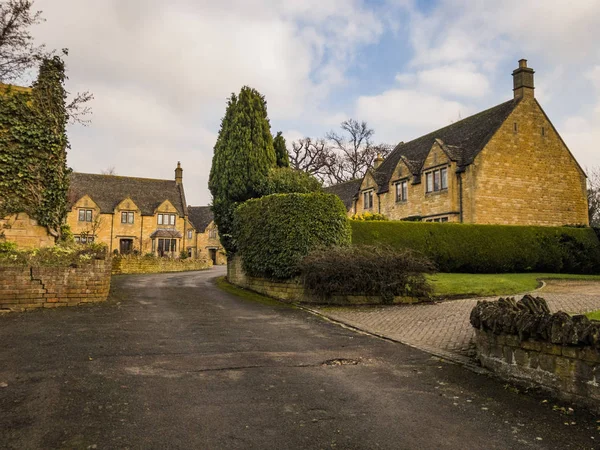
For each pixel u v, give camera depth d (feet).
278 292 50.14
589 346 16.66
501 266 73.00
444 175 89.10
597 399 16.33
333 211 48.80
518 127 89.15
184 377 19.95
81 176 170.81
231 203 69.82
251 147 69.21
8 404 15.92
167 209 171.53
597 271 81.15
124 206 164.96
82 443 13.33
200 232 191.52
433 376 21.30
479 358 22.80
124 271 97.09
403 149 121.08
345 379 20.62
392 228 67.31
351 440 14.25
